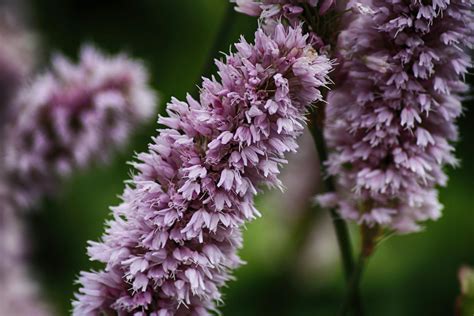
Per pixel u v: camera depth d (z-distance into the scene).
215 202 0.33
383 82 0.36
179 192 0.34
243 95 0.33
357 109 0.36
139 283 0.34
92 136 0.51
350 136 0.37
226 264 0.34
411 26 0.35
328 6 0.35
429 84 0.36
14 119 0.52
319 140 0.37
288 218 0.60
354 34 0.36
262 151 0.33
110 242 0.34
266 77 0.33
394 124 0.36
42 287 0.65
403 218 0.38
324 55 0.34
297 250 0.62
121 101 0.50
